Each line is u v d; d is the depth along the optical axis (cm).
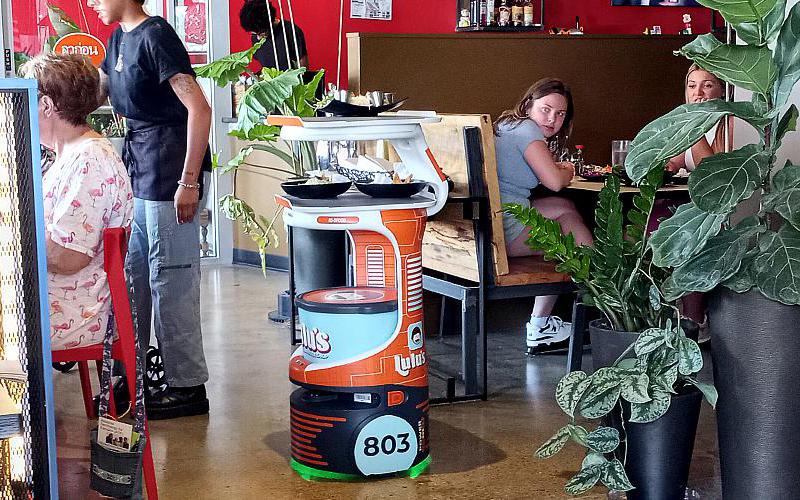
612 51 707
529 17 991
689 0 1045
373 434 337
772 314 281
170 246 406
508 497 326
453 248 449
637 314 325
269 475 348
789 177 282
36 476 243
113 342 329
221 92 808
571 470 350
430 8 964
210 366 493
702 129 275
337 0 913
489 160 427
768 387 284
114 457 294
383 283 368
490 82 666
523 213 334
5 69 482
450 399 429
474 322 434
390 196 349
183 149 405
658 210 496
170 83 393
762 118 280
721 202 269
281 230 777
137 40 396
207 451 372
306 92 557
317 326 339
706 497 323
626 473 310
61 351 325
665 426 303
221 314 618
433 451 370
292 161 584
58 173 326
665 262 286
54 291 323
